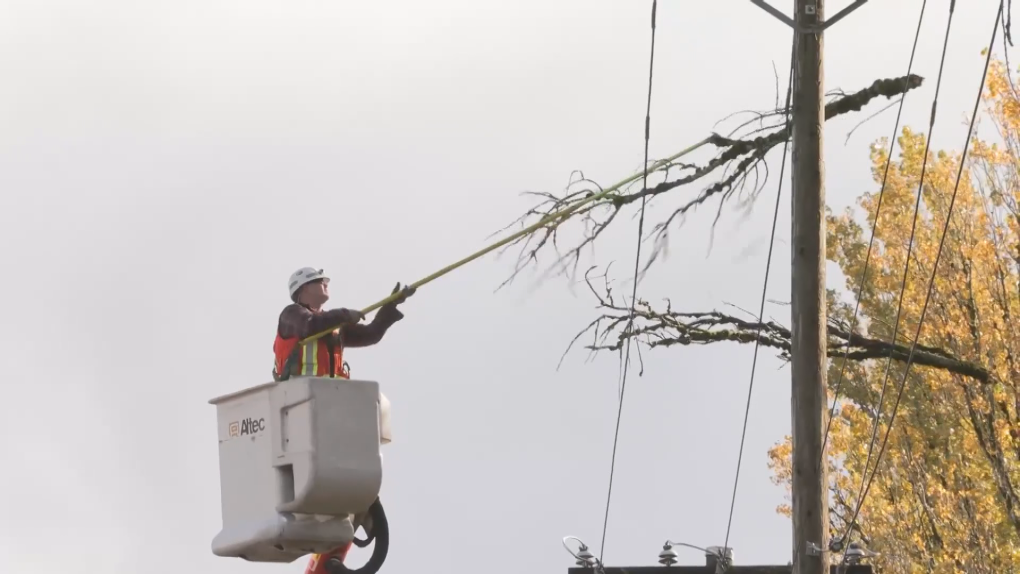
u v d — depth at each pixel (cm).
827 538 3108
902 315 6300
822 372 3153
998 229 6331
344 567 2700
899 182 6525
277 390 2456
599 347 4400
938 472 6378
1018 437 6128
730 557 3459
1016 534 6184
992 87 6309
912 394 6391
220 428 2569
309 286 2686
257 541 2466
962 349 6169
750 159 3825
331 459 2391
